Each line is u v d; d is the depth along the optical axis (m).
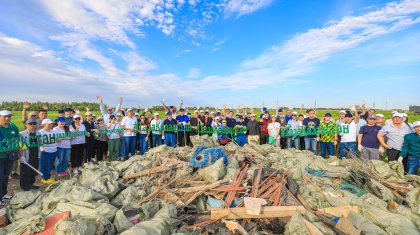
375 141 8.24
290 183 5.71
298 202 5.18
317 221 4.53
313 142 11.04
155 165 7.27
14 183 7.93
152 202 5.08
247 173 6.34
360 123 10.12
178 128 12.44
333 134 10.16
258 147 9.55
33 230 3.98
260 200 4.91
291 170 6.28
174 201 5.30
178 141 12.85
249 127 12.00
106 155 12.18
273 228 4.46
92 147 10.50
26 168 7.08
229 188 5.56
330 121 10.41
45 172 7.82
